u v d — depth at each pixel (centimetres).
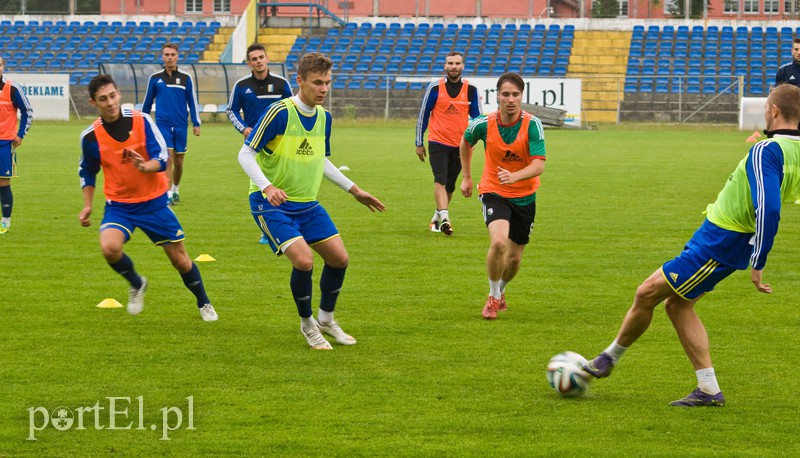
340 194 1920
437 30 5419
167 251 881
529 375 716
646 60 5003
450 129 1423
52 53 5366
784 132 609
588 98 4762
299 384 689
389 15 6100
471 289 1036
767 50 5041
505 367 738
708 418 619
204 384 687
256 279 1084
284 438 578
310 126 796
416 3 5750
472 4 6047
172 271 1127
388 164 2558
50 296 986
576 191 1962
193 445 566
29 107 1392
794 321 892
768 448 565
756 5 5872
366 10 6156
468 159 962
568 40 5266
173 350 780
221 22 5644
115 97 853
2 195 1398
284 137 787
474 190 2003
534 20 5466
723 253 619
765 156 596
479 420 613
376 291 1022
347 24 5544
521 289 1038
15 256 1214
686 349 651
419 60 5109
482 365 742
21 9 6066
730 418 620
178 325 869
